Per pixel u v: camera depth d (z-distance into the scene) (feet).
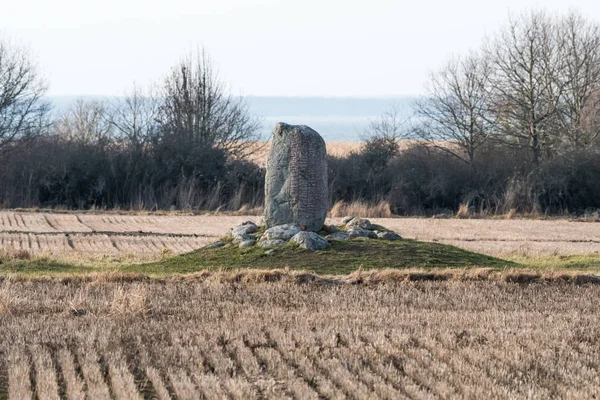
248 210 601.62
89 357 174.19
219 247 326.03
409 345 189.88
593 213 630.33
